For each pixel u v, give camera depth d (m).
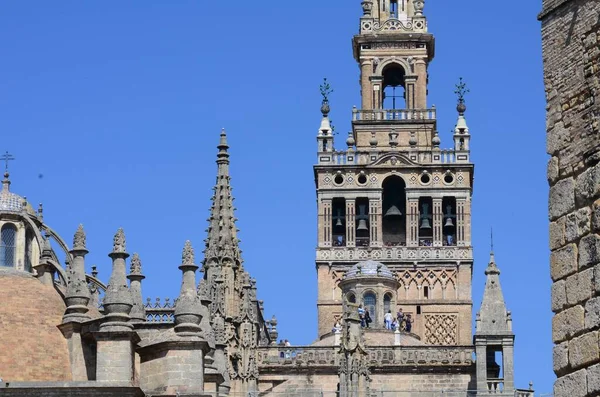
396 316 150.25
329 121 165.00
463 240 160.12
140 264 98.56
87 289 95.38
